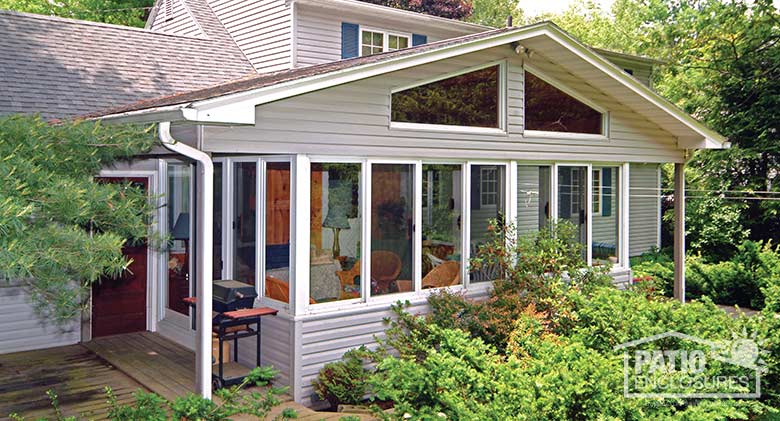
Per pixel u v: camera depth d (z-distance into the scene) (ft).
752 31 68.69
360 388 25.44
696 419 18.31
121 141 22.88
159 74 41.32
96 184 20.86
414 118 29.35
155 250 29.76
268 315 27.12
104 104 35.40
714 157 69.21
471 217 31.73
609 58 67.46
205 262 23.65
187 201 31.45
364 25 50.31
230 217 28.99
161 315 34.30
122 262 19.08
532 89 33.63
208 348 23.71
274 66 47.91
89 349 31.71
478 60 31.17
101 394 25.66
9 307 31.53
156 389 25.93
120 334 34.32
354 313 27.50
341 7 47.21
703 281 50.62
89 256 17.95
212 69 44.93
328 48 48.24
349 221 27.55
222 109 22.09
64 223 19.74
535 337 22.31
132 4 81.20
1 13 40.75
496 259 31.50
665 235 78.07
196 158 23.32
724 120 70.74
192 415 18.12
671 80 75.82
